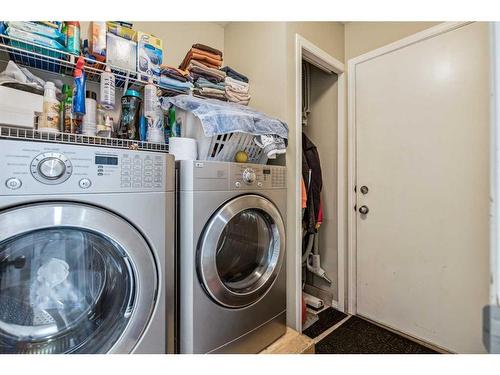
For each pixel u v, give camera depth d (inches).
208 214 37.6
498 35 14.2
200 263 36.4
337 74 77.1
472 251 52.5
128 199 30.4
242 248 46.1
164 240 33.6
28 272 26.2
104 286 30.2
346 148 75.5
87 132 41.9
